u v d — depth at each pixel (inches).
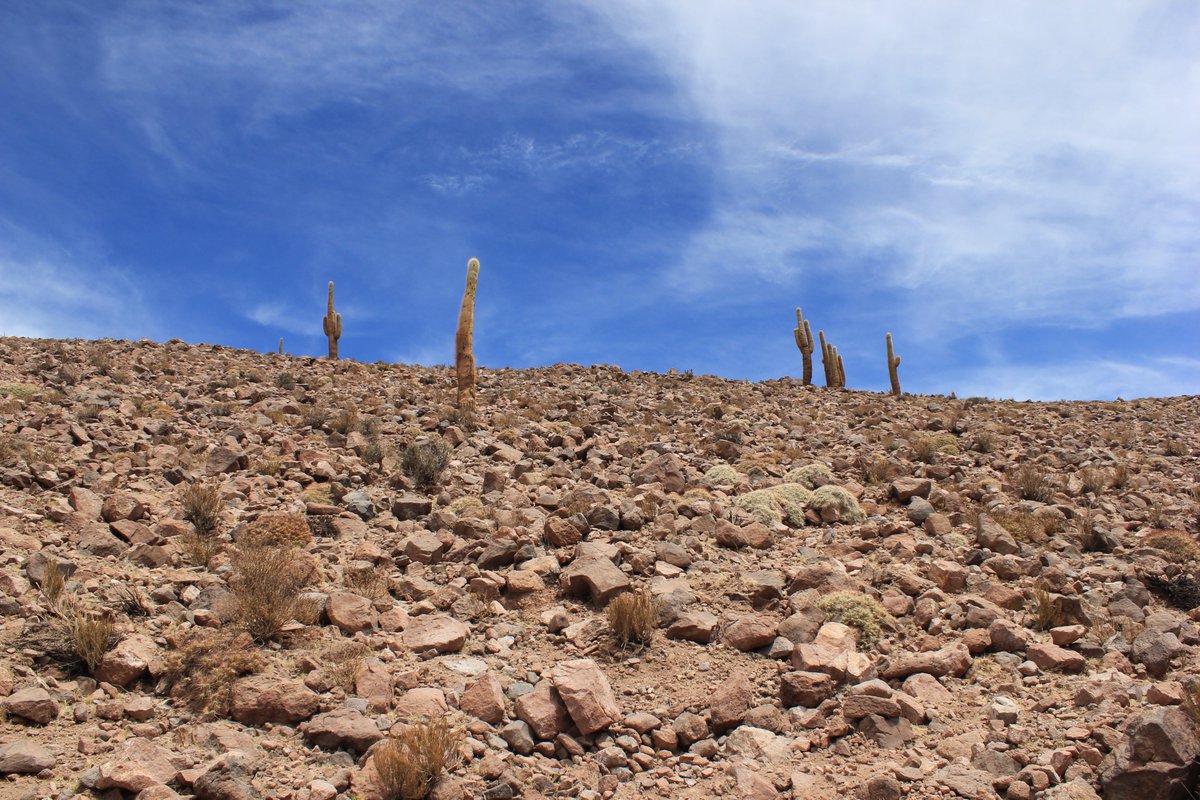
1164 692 274.1
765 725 278.5
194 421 689.6
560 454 661.3
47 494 433.1
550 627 345.7
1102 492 624.7
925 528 489.7
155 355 1114.7
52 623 288.8
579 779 251.1
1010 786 235.9
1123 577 406.3
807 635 335.6
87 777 220.8
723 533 453.1
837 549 445.7
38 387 768.3
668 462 593.9
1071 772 241.3
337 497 496.1
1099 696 281.3
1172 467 734.5
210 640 289.4
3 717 244.5
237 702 262.7
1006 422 1037.2
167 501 452.1
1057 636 332.2
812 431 882.1
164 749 236.1
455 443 693.9
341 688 279.7
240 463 546.3
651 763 260.4
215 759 233.3
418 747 237.0
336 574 381.1
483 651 324.8
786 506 518.6
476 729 263.9
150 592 330.3
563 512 476.4
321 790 224.8
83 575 338.6
